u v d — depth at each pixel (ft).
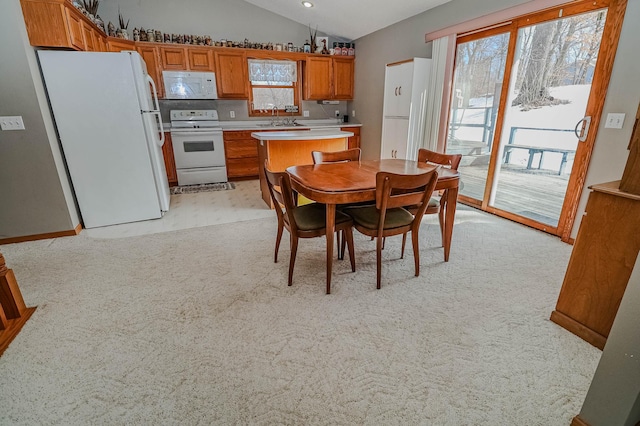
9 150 8.86
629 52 7.34
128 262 8.25
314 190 6.32
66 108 9.47
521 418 4.02
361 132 19.19
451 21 12.12
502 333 5.53
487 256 8.39
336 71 18.74
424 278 7.34
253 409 4.18
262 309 6.25
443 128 12.92
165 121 17.19
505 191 13.74
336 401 4.28
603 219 4.79
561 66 9.39
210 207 12.92
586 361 4.90
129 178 10.77
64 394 4.42
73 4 9.46
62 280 7.38
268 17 17.54
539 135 12.91
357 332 5.59
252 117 18.72
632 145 4.34
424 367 4.83
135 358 5.06
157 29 15.96
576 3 8.33
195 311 6.22
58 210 9.75
